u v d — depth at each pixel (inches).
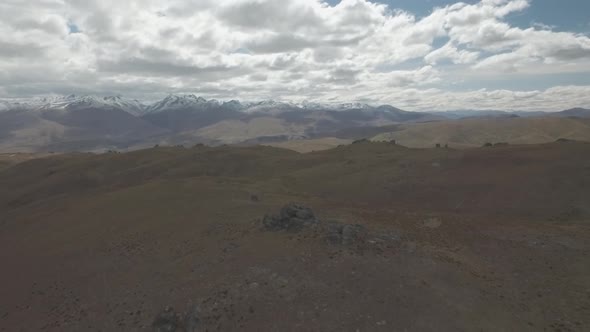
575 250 1135.6
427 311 799.7
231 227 1449.3
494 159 2586.1
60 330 997.2
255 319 817.5
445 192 2172.7
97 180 4426.7
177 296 989.2
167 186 2472.9
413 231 1337.4
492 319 776.9
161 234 1560.0
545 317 795.4
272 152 5211.6
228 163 4421.8
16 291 1332.4
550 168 2170.3
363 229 1216.8
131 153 5575.8
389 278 923.4
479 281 937.5
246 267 1043.9
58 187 4271.7
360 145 4633.4
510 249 1170.6
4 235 2113.7
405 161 3034.0
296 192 2497.5
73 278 1322.6
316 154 4453.7
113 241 1595.7
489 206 1873.8
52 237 1833.2
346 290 885.8
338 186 2640.3
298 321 798.5
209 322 824.9
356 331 756.0
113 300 1087.0
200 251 1268.5
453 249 1157.1
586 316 786.2
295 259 1042.7
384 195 2337.6
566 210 1673.2
